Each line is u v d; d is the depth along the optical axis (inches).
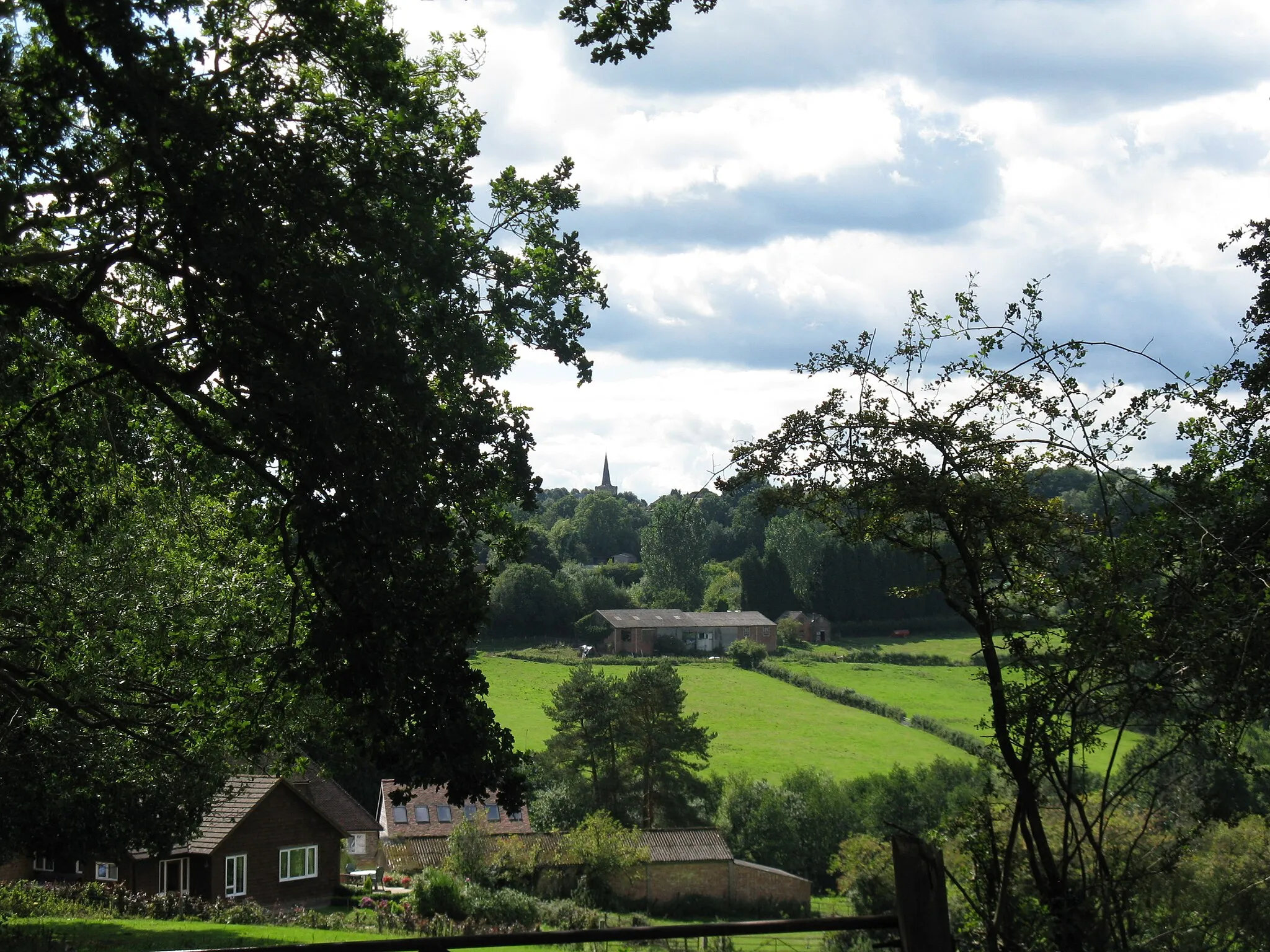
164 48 378.0
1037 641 382.6
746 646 4367.6
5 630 646.5
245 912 1237.7
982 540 402.9
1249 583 353.4
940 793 2165.4
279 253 390.9
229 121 389.7
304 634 578.6
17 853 1071.6
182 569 656.4
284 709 595.8
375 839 2372.0
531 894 1875.0
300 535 394.3
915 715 3422.7
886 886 1226.6
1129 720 377.1
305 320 389.4
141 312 540.7
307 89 448.8
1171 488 393.1
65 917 1024.2
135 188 390.9
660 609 4977.9
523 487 488.1
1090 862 403.2
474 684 411.2
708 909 2039.9
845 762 2935.5
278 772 634.2
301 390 369.1
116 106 357.7
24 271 433.7
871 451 387.5
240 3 427.5
